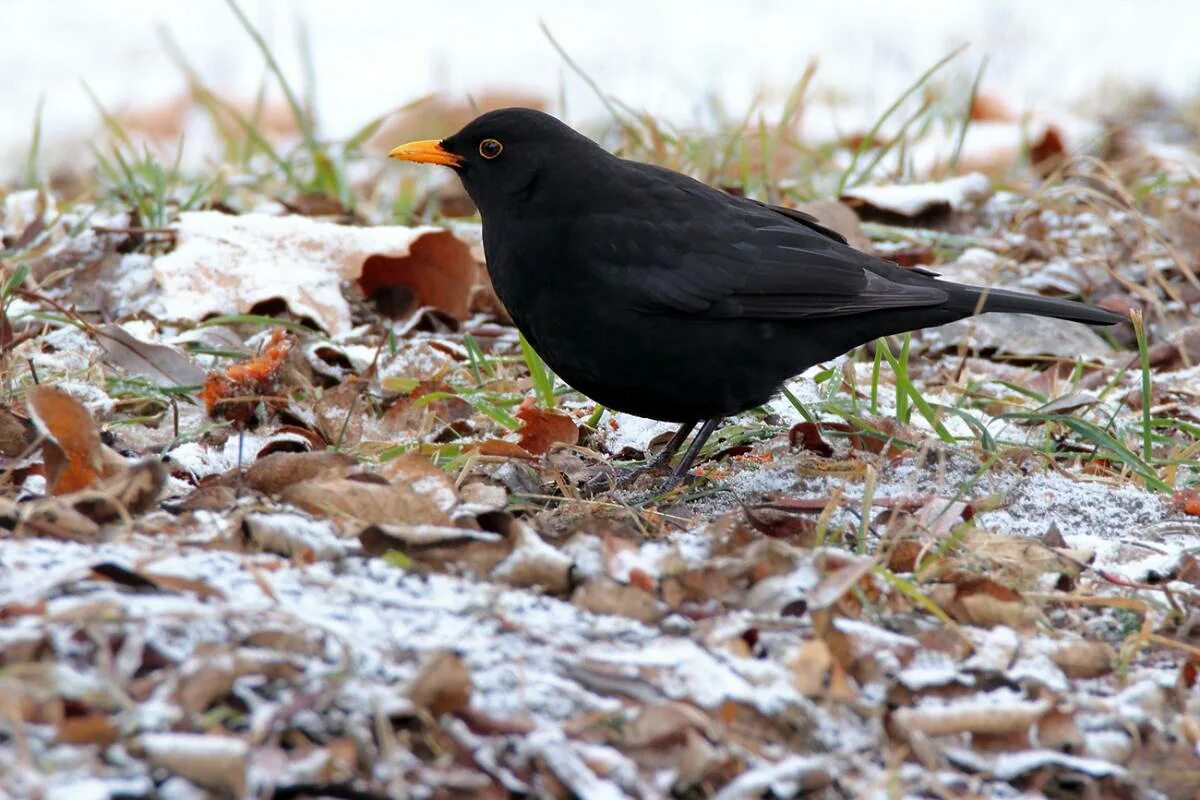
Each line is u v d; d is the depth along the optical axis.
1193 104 23.02
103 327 11.12
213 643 5.78
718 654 6.47
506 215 10.19
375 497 7.53
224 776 5.20
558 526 8.57
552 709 5.93
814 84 23.83
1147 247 14.41
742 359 9.97
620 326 9.82
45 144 20.97
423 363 11.48
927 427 10.68
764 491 9.55
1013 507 9.34
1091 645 7.14
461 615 6.44
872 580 7.34
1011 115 22.48
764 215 10.40
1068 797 6.36
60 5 26.92
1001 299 10.33
